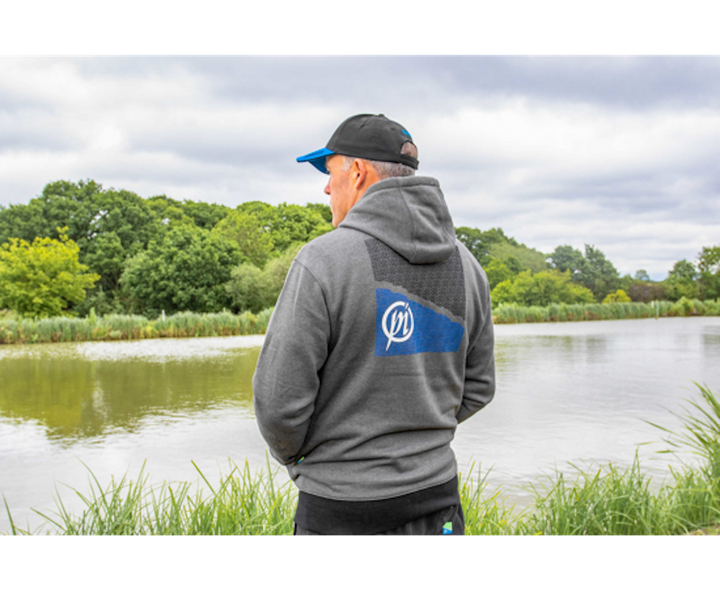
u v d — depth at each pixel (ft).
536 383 31.40
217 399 27.25
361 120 4.79
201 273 133.49
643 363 40.68
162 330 77.36
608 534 9.67
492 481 14.32
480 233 262.47
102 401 26.76
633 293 182.80
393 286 4.25
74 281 112.88
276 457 4.48
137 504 10.04
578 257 255.91
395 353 4.26
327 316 4.09
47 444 18.74
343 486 4.23
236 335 82.07
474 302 4.87
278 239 202.59
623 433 19.66
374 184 4.41
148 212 186.60
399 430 4.32
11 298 104.37
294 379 4.05
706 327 88.74
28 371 38.06
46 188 180.96
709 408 23.81
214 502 9.39
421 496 4.33
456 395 4.88
